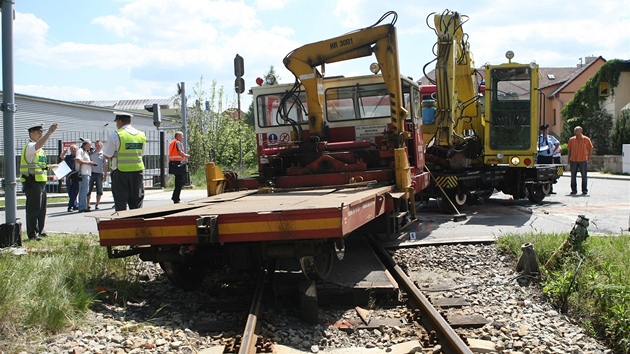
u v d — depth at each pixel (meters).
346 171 8.96
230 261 6.54
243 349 4.72
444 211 13.73
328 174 8.84
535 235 8.96
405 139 9.46
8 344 4.76
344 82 10.12
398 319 5.89
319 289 6.48
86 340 5.08
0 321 5.00
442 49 13.03
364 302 6.45
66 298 5.71
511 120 14.92
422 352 4.95
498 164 15.08
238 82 10.64
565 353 4.99
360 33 9.30
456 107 13.97
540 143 18.19
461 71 14.67
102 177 17.42
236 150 32.22
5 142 9.42
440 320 5.34
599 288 5.98
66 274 6.61
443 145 13.52
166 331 5.51
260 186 9.29
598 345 5.27
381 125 10.12
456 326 5.65
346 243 9.48
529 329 5.55
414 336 5.40
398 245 9.47
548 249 7.98
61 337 5.10
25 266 6.58
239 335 5.36
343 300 6.46
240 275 7.83
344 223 5.60
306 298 5.83
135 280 7.32
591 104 37.91
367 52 9.34
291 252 6.13
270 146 10.63
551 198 17.34
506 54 14.97
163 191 24.17
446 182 13.27
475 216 13.20
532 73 14.73
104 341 5.12
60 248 8.65
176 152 15.64
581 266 6.88
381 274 7.16
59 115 32.16
